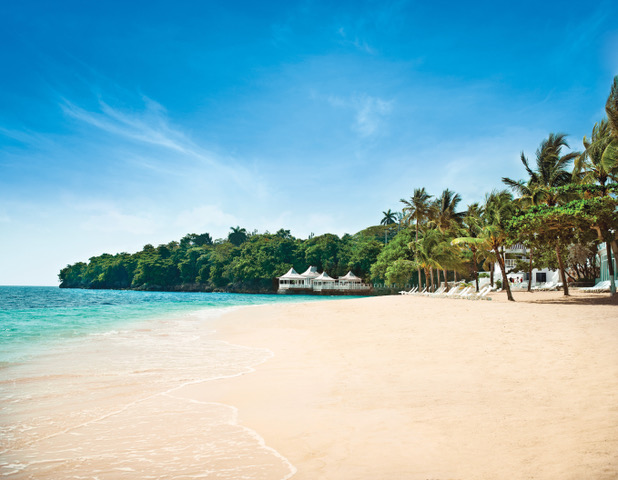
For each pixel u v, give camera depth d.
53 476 3.88
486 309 18.58
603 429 4.25
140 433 5.02
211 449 4.46
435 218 58.69
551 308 18.19
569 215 22.45
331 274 105.94
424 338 11.62
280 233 131.38
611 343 8.95
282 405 6.01
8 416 5.73
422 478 3.50
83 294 98.31
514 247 58.97
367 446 4.32
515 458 3.74
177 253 139.12
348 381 7.28
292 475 3.73
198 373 8.45
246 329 16.97
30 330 16.39
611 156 25.67
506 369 7.47
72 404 6.29
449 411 5.29
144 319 21.78
